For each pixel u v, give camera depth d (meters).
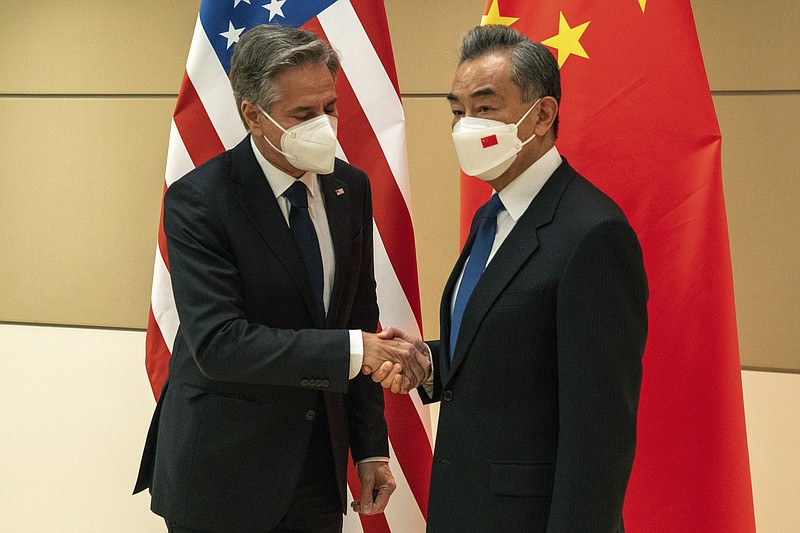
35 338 3.60
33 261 3.60
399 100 2.24
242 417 1.71
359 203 1.92
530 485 1.43
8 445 3.58
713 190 1.90
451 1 3.20
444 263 3.27
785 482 3.04
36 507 3.53
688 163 1.91
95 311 3.56
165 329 2.22
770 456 3.05
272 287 1.71
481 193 2.06
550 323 1.42
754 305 3.05
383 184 2.23
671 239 1.92
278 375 1.62
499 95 1.50
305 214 1.78
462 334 1.50
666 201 1.92
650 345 1.94
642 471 1.95
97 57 3.49
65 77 3.53
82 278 3.56
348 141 2.23
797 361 3.02
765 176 3.02
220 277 1.66
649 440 1.95
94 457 3.52
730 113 3.03
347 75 2.22
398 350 1.68
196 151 2.21
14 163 3.59
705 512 1.91
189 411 1.74
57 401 3.57
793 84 2.98
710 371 1.90
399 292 2.25
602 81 1.96
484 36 1.55
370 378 1.97
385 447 1.97
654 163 1.93
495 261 1.49
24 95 3.57
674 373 1.92
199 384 1.75
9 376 3.62
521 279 1.44
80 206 3.54
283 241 1.72
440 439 1.54
